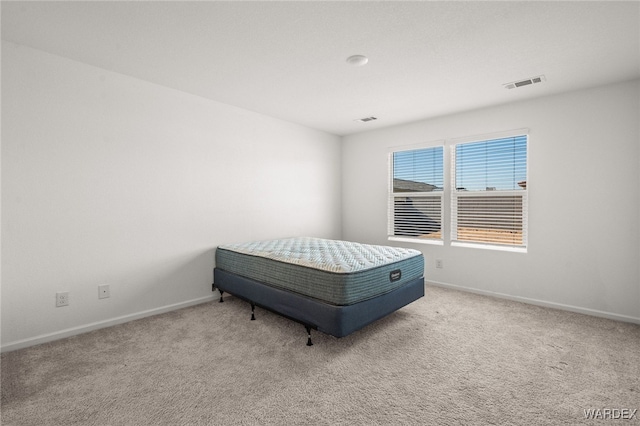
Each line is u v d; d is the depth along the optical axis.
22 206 2.33
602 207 2.96
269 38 2.16
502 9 1.83
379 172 4.64
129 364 2.10
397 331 2.63
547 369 2.03
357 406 1.67
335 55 2.40
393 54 2.38
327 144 4.88
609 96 2.91
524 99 3.35
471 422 1.54
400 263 2.77
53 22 1.99
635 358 2.16
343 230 5.10
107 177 2.73
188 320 2.90
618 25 1.97
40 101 2.39
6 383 1.87
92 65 2.62
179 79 2.90
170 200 3.14
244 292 3.04
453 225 3.96
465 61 2.49
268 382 1.89
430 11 1.85
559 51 2.32
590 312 3.02
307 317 2.42
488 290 3.66
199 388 1.83
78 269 2.59
